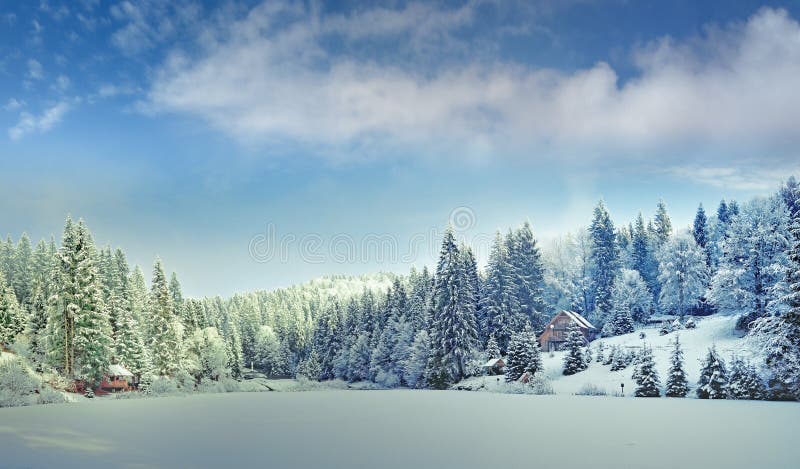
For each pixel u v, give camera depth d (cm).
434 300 7606
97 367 5825
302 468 1614
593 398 4394
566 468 1570
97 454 1858
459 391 6122
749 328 5666
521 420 2814
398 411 3516
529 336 6212
